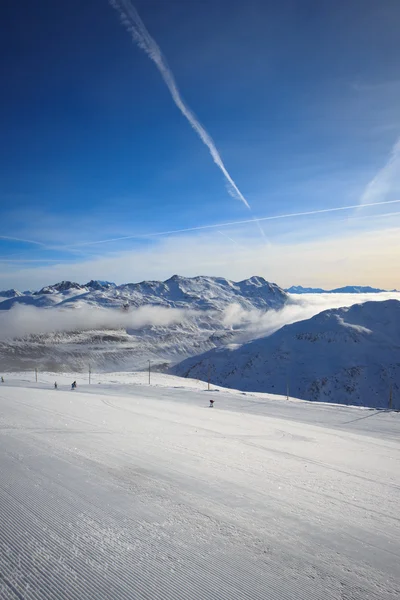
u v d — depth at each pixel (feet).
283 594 18.65
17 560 19.80
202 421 86.89
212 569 20.33
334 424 115.65
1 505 26.30
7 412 70.38
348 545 24.54
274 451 54.85
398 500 34.86
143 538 23.12
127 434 56.18
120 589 18.04
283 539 24.61
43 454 39.63
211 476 36.83
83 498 28.50
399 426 114.21
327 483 38.52
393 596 19.07
